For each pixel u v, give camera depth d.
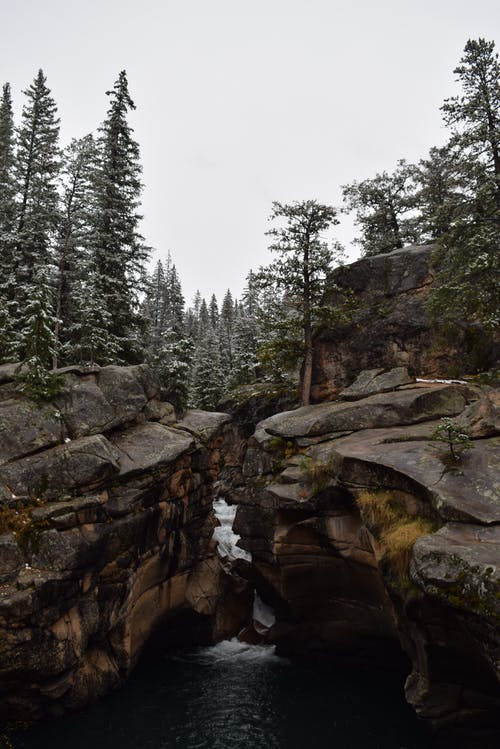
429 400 20.20
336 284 29.33
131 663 17.94
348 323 26.30
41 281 20.25
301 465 19.44
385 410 20.05
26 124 31.03
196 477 21.58
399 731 14.73
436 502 12.88
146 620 18.98
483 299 19.16
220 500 32.72
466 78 21.91
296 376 36.16
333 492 17.64
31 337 19.42
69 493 16.25
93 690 16.11
